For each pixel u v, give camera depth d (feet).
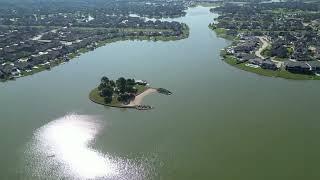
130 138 627.05
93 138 630.33
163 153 582.35
